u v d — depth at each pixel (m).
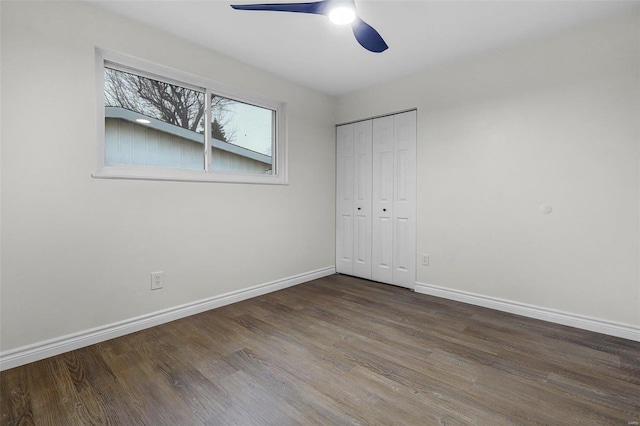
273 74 3.08
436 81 2.95
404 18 2.13
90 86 1.98
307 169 3.49
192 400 1.45
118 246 2.12
